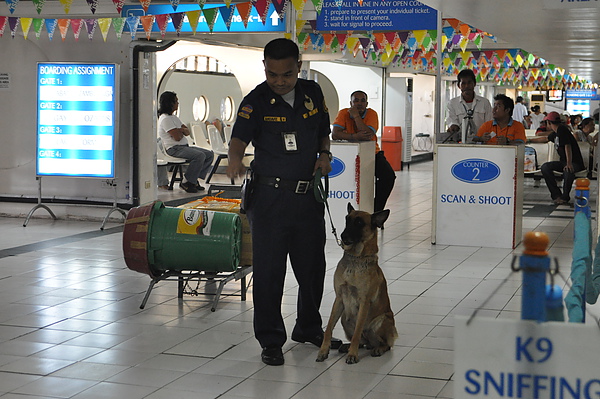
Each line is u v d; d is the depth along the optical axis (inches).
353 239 182.9
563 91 1408.7
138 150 421.1
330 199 369.4
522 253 89.7
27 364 184.7
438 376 176.2
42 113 405.7
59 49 427.8
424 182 668.1
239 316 230.4
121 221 424.2
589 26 333.1
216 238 234.5
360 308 185.2
